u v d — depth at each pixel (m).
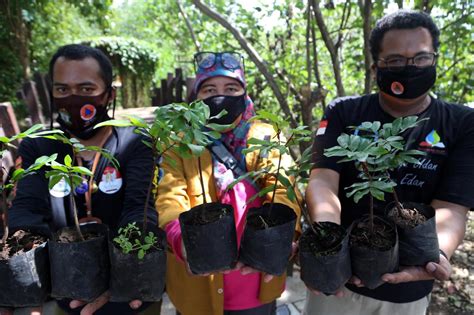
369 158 1.02
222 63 1.53
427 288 1.49
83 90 1.40
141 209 1.33
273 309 1.72
